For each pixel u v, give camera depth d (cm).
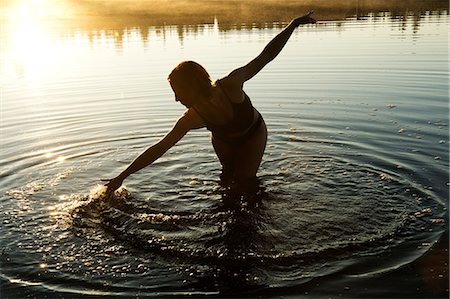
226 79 385
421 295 275
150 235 351
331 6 2267
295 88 824
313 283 291
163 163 488
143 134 601
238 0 3072
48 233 359
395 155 490
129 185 433
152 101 768
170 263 318
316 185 422
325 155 498
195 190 420
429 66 945
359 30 1504
